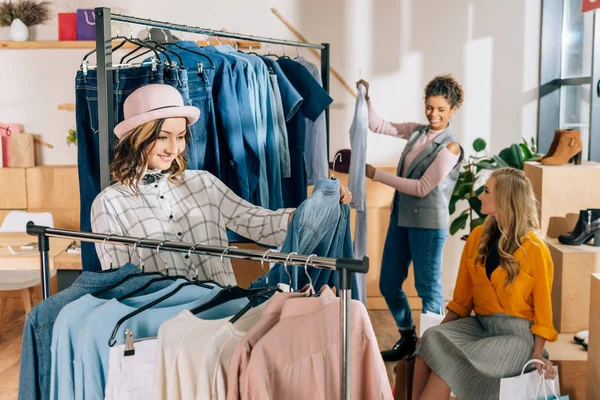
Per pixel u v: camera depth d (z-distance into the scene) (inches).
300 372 59.5
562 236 135.0
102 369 63.7
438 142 155.1
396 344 162.7
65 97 199.3
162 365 60.2
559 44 195.3
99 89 96.7
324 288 63.5
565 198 138.3
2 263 143.1
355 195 157.5
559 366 116.5
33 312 66.9
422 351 116.2
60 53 197.6
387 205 194.2
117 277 72.4
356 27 196.9
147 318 65.1
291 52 197.9
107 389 60.9
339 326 60.6
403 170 160.9
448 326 117.6
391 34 197.0
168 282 75.4
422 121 199.8
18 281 169.8
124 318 63.3
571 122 188.1
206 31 120.3
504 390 104.3
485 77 198.2
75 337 64.7
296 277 84.8
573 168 137.4
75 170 191.5
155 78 103.7
